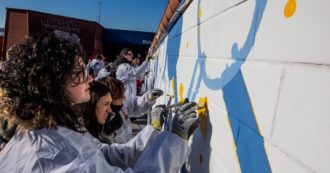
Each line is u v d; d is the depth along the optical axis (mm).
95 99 1584
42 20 14805
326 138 539
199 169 1552
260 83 847
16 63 897
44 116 892
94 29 16547
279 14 751
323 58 562
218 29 1346
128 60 6215
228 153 1108
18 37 14758
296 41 660
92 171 908
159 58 5566
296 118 642
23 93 880
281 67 724
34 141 881
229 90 1132
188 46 2174
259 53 868
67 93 959
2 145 1095
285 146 683
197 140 1630
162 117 1648
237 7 1097
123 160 1593
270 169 756
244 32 1011
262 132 813
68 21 15398
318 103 568
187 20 2307
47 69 876
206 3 1632
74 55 950
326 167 535
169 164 1223
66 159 876
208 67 1504
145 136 1619
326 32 559
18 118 890
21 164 857
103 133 1805
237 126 1025
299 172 620
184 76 2268
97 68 7246
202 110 1552
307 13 622
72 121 972
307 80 609
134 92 5734
